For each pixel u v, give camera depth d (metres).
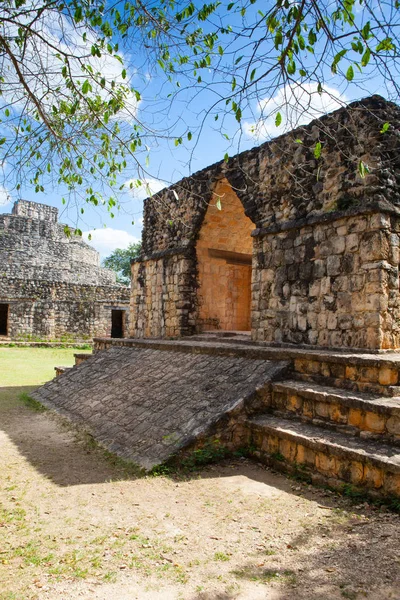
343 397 5.28
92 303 26.28
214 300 11.60
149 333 12.34
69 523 4.03
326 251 7.26
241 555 3.48
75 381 9.93
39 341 25.30
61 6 4.09
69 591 3.00
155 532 3.86
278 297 8.14
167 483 5.01
